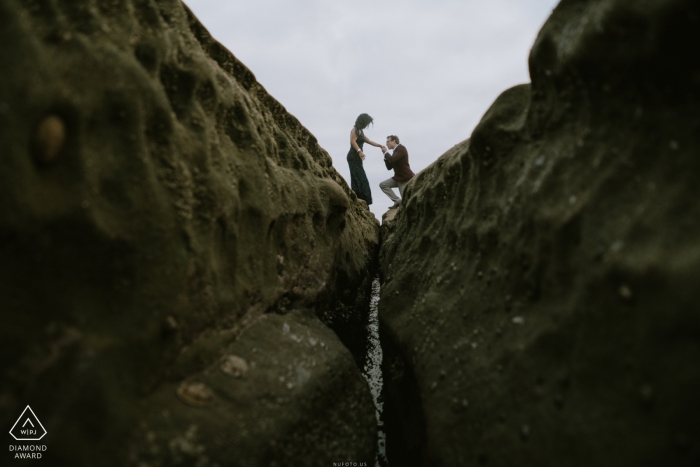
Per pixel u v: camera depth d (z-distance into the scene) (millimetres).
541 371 1479
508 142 2180
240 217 2336
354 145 9656
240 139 2572
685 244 1140
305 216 3334
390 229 6121
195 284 1854
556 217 1585
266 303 2496
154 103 1773
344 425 2166
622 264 1263
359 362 3754
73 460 1199
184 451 1464
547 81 1871
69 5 1592
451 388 1902
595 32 1438
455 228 2590
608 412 1206
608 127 1514
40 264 1275
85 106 1448
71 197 1358
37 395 1195
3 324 1168
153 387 1568
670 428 1055
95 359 1340
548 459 1306
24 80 1248
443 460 1696
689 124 1229
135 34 1817
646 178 1321
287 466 1736
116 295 1487
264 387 1923
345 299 4035
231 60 2904
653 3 1223
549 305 1563
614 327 1269
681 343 1085
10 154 1188
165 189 1764
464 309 2141
